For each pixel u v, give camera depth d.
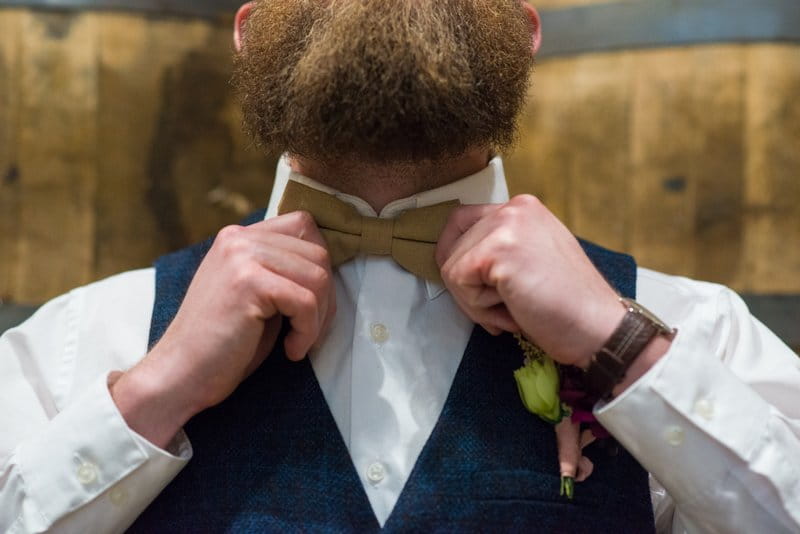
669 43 1.11
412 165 0.71
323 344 0.73
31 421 0.78
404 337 0.73
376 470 0.69
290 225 0.71
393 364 0.72
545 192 1.17
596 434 0.69
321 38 0.66
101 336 0.81
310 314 0.67
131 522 0.70
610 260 0.84
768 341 0.81
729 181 1.10
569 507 0.68
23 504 0.68
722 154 1.10
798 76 1.09
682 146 1.11
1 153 1.13
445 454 0.68
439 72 0.65
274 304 0.67
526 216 0.68
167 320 0.79
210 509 0.69
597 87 1.14
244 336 0.67
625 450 0.72
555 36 1.17
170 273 0.84
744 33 1.09
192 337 0.68
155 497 0.70
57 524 0.68
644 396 0.65
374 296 0.74
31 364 0.81
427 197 0.74
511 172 1.19
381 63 0.64
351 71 0.64
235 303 0.67
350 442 0.70
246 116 0.75
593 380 0.66
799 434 0.70
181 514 0.70
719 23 1.10
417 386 0.71
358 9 0.64
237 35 0.82
